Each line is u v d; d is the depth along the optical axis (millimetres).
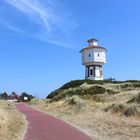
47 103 66312
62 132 22656
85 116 33750
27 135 21266
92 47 79875
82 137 20078
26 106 67438
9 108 52156
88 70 80688
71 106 44812
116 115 31766
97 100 48906
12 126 24969
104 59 81000
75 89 65125
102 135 21000
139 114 30781
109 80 75312
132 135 20672
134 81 70688
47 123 29234
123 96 47594
